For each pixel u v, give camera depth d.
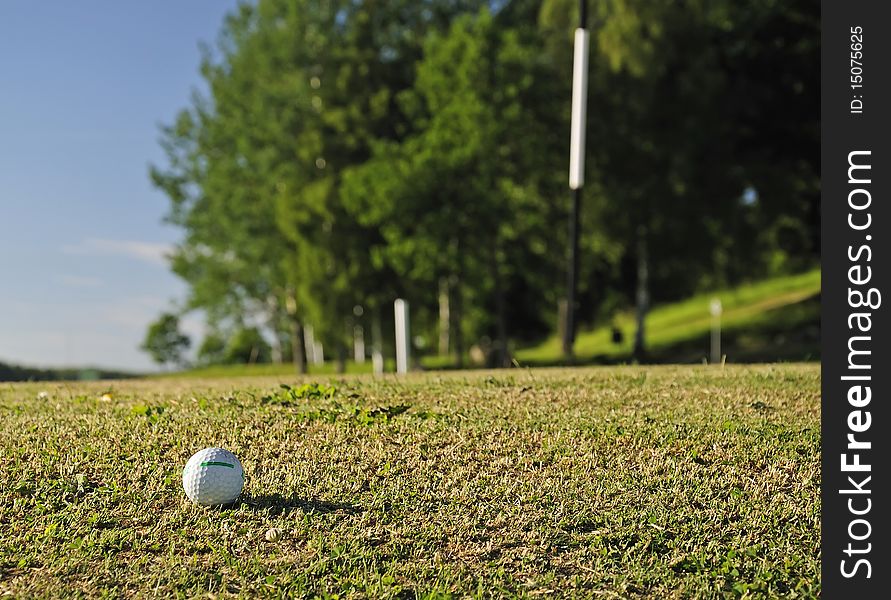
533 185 30.64
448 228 29.16
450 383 10.23
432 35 30.58
